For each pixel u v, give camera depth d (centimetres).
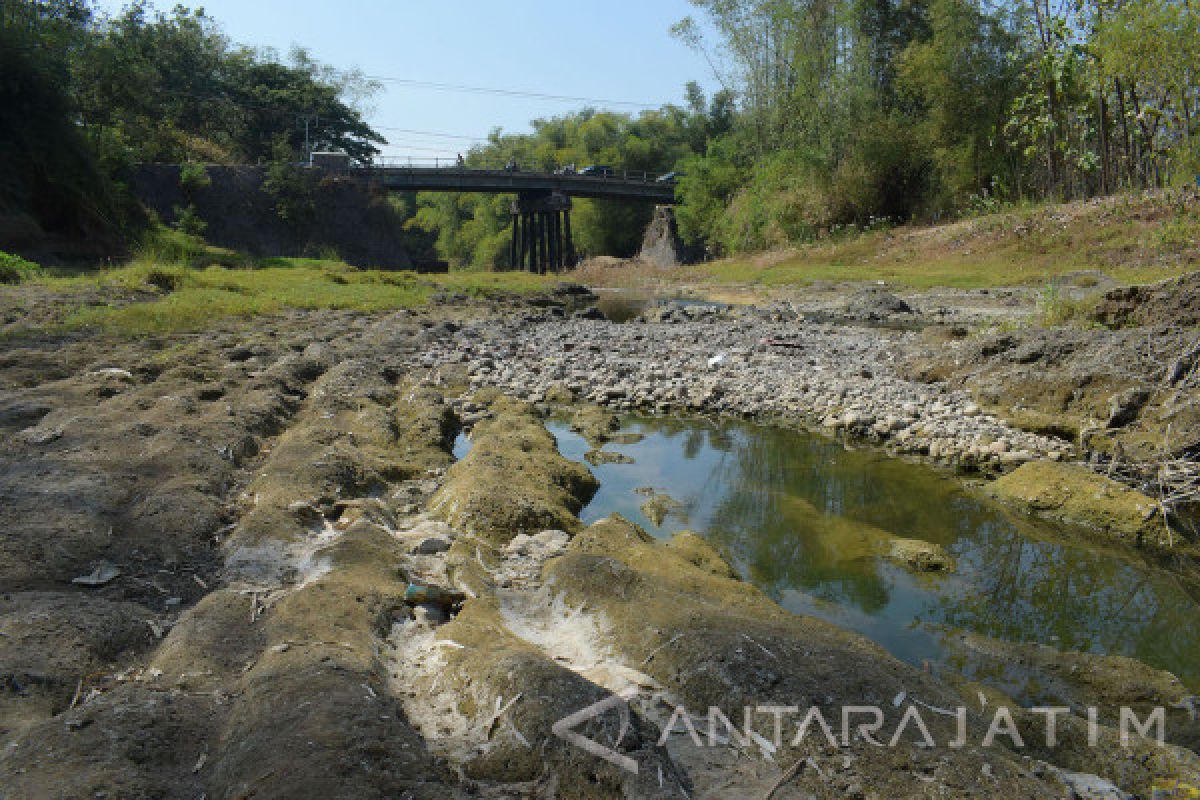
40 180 1894
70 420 546
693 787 217
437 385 845
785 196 3359
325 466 481
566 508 491
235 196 3494
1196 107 1630
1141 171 2020
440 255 7456
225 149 4475
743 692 254
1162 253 1697
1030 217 2227
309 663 257
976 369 847
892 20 3234
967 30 2744
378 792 195
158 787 203
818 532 502
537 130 7475
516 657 261
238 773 202
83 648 276
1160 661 361
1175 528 505
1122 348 715
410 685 273
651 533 486
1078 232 1988
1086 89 1898
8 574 322
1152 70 1623
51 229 1912
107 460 461
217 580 347
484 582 362
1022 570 455
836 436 742
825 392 855
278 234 3578
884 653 295
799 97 3378
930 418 746
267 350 898
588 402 862
